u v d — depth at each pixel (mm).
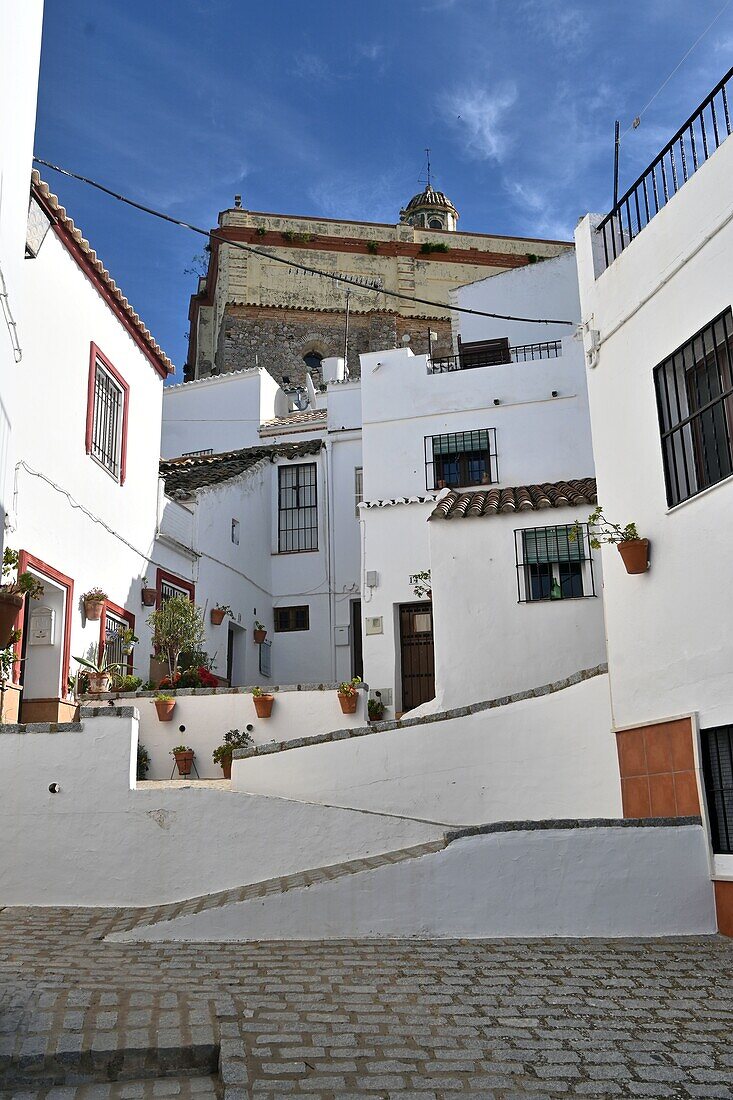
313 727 13461
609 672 10297
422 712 14055
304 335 32531
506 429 18734
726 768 8469
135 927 8086
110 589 15445
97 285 15414
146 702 13766
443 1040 5773
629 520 10133
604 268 11328
